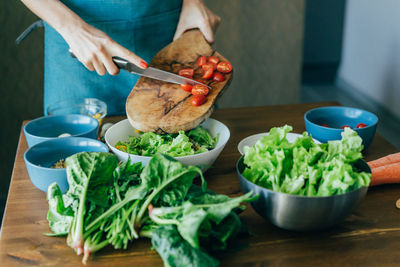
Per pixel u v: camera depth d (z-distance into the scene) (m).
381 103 3.55
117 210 0.85
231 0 2.90
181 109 1.20
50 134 1.31
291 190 0.83
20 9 2.39
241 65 3.12
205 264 0.72
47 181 1.00
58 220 0.89
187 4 1.70
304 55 4.09
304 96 3.88
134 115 1.17
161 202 0.86
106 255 0.82
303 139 0.88
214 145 1.21
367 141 1.18
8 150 2.64
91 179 0.88
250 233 0.87
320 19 3.94
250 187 0.84
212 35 1.61
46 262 0.81
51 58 1.68
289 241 0.86
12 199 1.04
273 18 3.03
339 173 0.80
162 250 0.75
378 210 0.96
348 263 0.80
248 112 1.59
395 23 3.21
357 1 3.74
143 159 1.03
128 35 1.65
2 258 0.82
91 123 1.30
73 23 1.34
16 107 2.58
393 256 0.81
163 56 1.49
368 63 3.67
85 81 1.69
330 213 0.79
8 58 2.47
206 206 0.78
